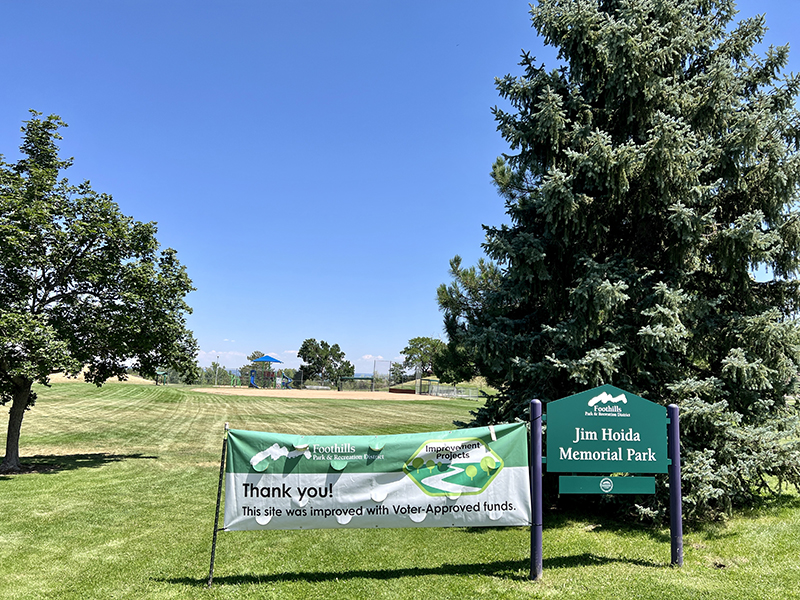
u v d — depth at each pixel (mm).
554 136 8992
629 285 8805
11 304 13359
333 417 32031
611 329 8711
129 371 16906
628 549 7121
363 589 5637
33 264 13859
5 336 12461
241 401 43250
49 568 6504
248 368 80188
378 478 5934
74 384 50781
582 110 9430
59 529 8445
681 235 8414
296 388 74500
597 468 6203
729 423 7875
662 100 9031
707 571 6094
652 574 5996
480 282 13328
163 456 17219
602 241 9398
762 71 9336
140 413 30844
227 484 5848
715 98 8727
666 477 8117
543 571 6191
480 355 9648
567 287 9312
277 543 7695
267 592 5566
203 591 5625
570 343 8664
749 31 9492
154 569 6438
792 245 8859
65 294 14672
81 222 14320
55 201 14375
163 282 15352
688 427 8164
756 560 6461
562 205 8594
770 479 11055
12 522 8852
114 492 11492
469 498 5988
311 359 103438
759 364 8094
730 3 9812
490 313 10633
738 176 8766
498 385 10656
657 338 8008
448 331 12938
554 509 9672
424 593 5512
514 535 8016
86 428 23797
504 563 6555
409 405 43219
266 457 5875
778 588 5488
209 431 24344
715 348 9188
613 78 8719
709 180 9164
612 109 9469
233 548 7438
